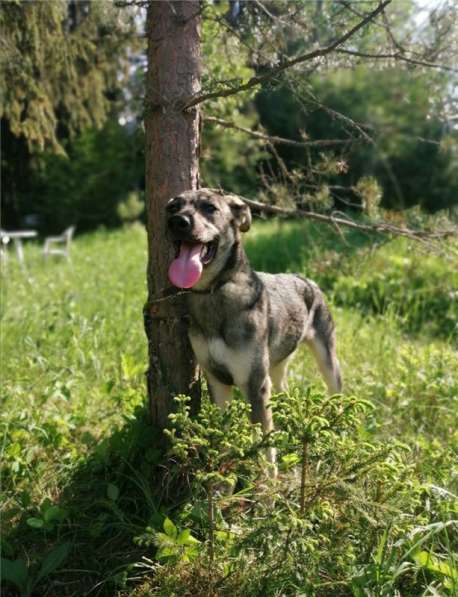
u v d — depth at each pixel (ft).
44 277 33.45
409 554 9.10
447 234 13.83
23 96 17.92
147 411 12.82
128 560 10.43
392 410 15.48
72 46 18.47
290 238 40.60
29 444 13.17
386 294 26.81
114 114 24.22
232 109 16.75
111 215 79.00
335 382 15.56
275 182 15.11
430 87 15.26
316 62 13.85
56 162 75.41
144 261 39.40
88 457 12.53
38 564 10.36
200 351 12.07
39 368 17.01
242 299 11.81
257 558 9.19
